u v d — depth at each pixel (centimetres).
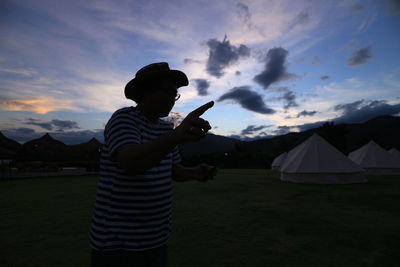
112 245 104
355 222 469
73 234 397
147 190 108
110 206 106
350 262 293
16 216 520
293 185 1109
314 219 492
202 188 1008
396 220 485
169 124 131
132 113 107
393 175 1633
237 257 307
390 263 290
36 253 318
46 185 1155
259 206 625
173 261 296
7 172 1700
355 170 1170
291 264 288
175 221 479
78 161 2305
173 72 113
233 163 3084
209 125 77
